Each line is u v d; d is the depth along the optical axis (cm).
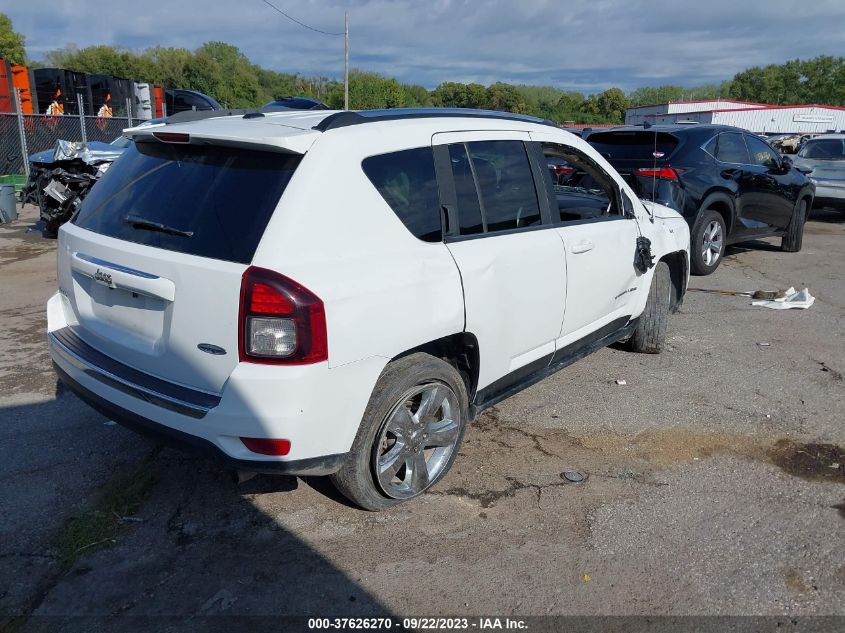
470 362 351
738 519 336
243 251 265
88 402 320
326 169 281
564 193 476
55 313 353
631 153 830
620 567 299
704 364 546
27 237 1061
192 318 271
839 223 1375
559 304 400
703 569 299
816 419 449
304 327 261
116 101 2069
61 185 1010
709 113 4550
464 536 319
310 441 274
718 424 439
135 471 366
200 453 278
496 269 345
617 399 475
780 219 965
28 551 300
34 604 270
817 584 291
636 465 387
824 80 10488
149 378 293
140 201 306
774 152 969
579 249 410
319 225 275
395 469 324
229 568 294
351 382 281
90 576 286
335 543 312
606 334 485
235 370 263
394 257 298
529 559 303
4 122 1537
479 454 395
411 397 323
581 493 357
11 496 341
